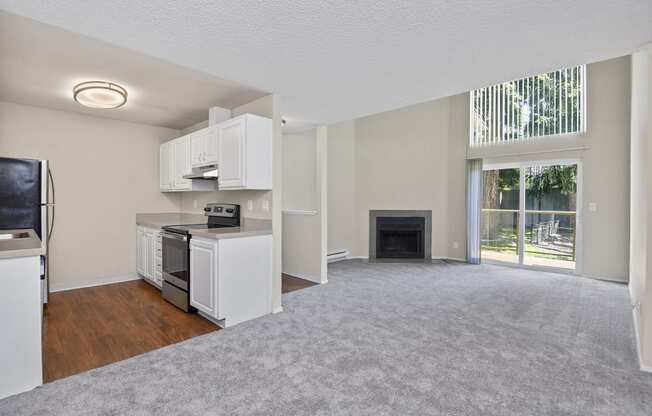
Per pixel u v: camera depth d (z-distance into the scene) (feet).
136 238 14.73
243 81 9.39
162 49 7.39
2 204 9.89
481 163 18.53
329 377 6.55
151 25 6.34
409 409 5.55
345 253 20.10
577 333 8.85
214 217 12.73
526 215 17.60
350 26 6.33
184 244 10.32
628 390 6.16
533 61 7.93
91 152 13.44
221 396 5.90
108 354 7.54
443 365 7.06
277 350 7.75
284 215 16.31
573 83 15.75
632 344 8.17
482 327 9.24
